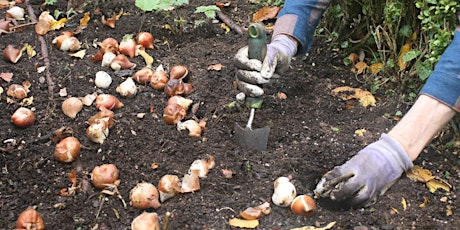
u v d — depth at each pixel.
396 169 1.60
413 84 2.01
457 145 1.83
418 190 1.71
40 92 1.98
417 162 1.79
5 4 2.37
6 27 2.21
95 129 1.80
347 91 2.03
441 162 1.79
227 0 2.42
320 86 2.04
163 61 2.11
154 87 1.98
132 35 2.18
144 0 2.14
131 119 1.88
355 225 1.62
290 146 1.83
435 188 1.72
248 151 1.80
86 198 1.69
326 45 2.17
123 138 1.83
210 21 2.29
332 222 1.62
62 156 1.76
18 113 1.85
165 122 1.88
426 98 1.59
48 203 1.69
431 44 1.84
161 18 2.29
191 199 1.68
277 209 1.66
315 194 1.67
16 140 1.82
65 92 1.97
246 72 1.70
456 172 1.77
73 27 2.24
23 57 2.10
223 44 2.20
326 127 1.90
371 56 2.15
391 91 2.02
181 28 2.21
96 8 2.32
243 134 1.80
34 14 2.30
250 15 2.35
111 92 1.98
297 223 1.63
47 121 1.88
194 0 2.41
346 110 1.97
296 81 2.04
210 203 1.67
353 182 1.59
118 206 1.68
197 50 2.16
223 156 1.78
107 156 1.79
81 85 2.00
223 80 2.02
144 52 2.11
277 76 1.79
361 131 1.89
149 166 1.76
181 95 1.96
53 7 2.35
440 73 1.58
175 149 1.80
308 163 1.77
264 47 1.68
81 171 1.76
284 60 1.76
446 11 1.81
